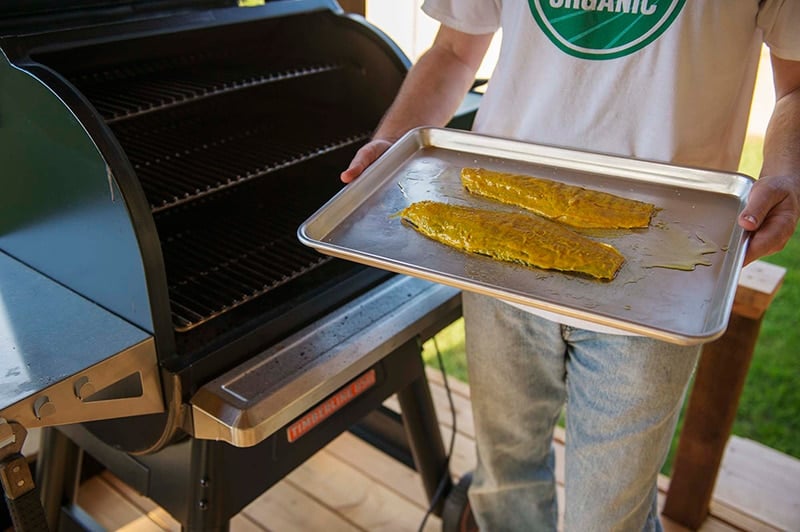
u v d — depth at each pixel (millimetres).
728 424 1981
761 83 4910
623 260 1252
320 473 2428
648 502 1557
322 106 1980
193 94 1597
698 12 1205
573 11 1293
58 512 1935
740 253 1078
